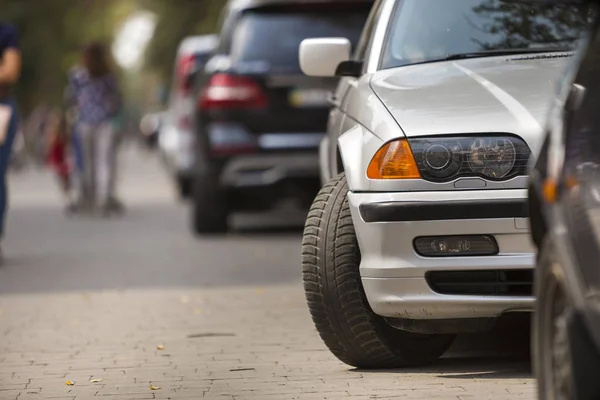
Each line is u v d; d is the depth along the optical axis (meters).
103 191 46.78
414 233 14.35
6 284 25.62
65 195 56.28
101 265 28.80
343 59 17.34
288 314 20.41
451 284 14.46
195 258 29.53
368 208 14.55
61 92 125.44
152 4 108.44
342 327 15.25
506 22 16.48
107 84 45.97
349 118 15.92
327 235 15.25
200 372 15.82
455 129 14.46
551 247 10.15
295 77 32.38
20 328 19.89
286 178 32.53
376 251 14.55
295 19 32.75
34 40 123.44
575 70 10.52
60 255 31.48
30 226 41.62
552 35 16.36
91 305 22.25
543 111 14.49
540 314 10.48
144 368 16.23
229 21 33.66
